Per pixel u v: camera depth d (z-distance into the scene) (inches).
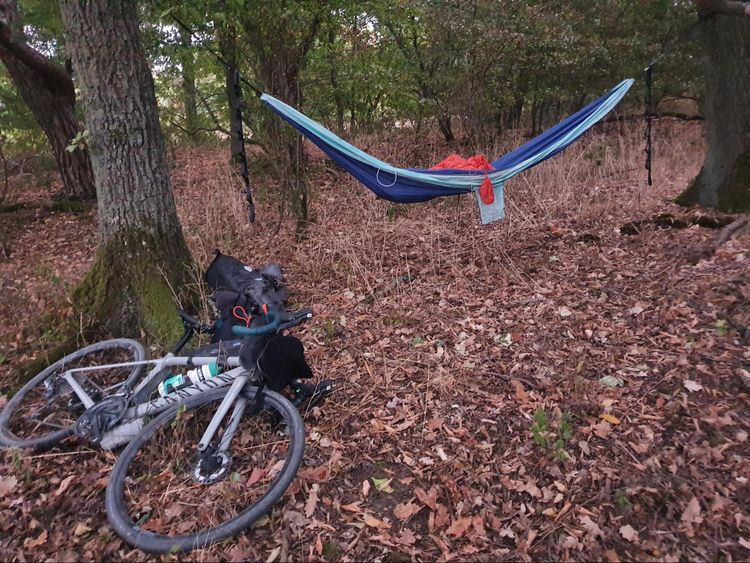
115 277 148.3
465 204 246.2
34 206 310.5
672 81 410.3
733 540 83.1
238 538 88.2
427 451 106.6
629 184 269.7
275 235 219.0
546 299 161.2
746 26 196.5
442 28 295.7
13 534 92.4
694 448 100.3
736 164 206.4
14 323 159.3
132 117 141.6
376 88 275.9
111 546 87.7
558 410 112.8
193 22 168.7
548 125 443.5
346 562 84.2
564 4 346.9
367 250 203.2
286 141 209.3
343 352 143.3
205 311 147.7
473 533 87.6
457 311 160.9
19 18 282.4
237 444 109.0
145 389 111.5
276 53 192.5
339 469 102.6
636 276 167.8
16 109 318.7
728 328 132.3
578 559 82.5
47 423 117.2
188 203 253.3
